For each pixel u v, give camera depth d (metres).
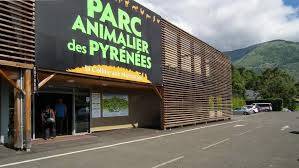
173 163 11.80
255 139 19.17
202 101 33.78
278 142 17.83
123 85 23.44
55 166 10.93
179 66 28.89
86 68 17.42
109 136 20.11
